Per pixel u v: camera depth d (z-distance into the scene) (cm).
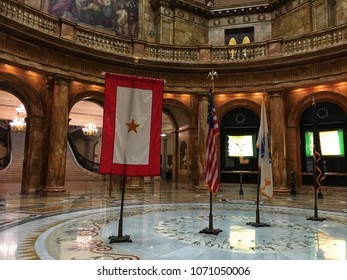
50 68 1212
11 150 2331
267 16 1861
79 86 1322
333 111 1346
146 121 538
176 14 1845
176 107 1545
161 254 417
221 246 462
